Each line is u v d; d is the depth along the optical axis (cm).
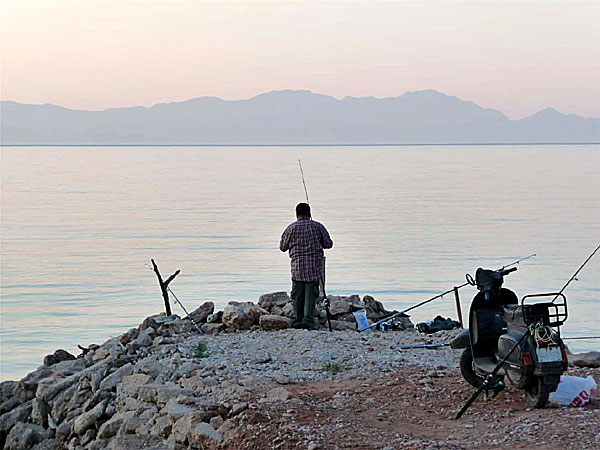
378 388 911
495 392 815
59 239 5159
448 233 5384
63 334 2405
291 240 1298
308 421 770
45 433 1045
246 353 1087
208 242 4853
